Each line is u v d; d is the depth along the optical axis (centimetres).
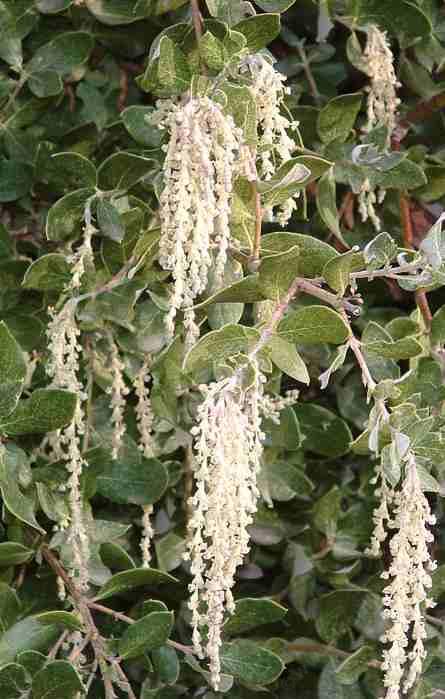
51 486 101
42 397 94
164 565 109
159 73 91
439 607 115
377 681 109
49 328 104
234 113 88
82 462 99
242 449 83
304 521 115
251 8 98
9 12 110
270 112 90
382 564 112
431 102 117
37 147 111
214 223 90
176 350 104
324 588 116
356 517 114
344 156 110
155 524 111
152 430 108
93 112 112
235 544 85
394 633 87
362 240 117
